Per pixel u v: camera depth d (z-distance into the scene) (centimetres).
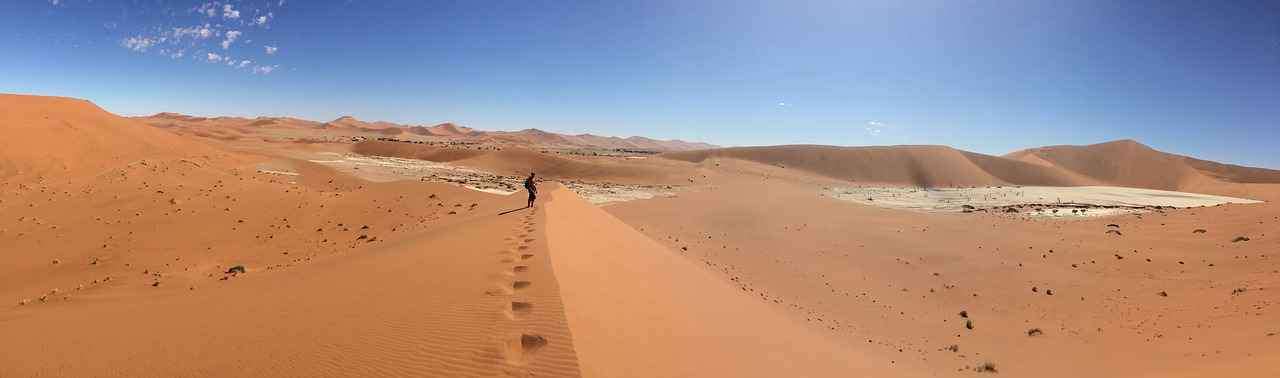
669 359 732
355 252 1947
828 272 3303
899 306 2723
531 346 643
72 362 682
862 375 1074
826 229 4553
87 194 3312
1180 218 4600
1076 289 2897
